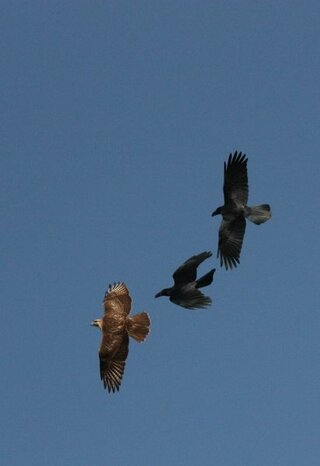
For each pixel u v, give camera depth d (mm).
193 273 35062
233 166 35938
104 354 34656
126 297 35469
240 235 35656
